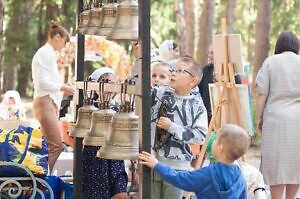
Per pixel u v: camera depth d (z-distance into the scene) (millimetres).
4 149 5242
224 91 6387
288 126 6582
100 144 4574
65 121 7371
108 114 4617
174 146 4887
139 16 4168
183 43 17422
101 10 4699
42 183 5305
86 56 11109
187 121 4918
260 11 15648
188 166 4953
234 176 4570
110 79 5543
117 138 4219
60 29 6906
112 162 5531
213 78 7848
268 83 6699
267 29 15664
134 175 5785
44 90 6801
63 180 5809
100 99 4668
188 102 4965
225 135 4570
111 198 5543
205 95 7934
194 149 6270
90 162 5496
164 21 24172
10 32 22484
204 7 17031
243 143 4559
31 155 5289
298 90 6621
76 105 5508
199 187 4484
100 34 4578
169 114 4930
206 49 16984
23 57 22391
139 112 4246
